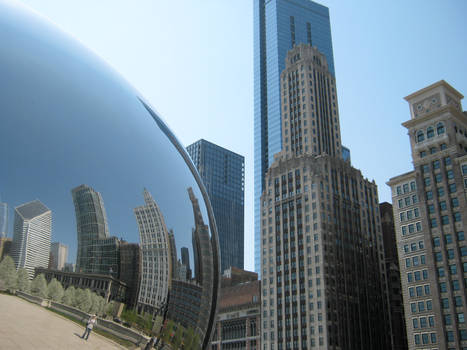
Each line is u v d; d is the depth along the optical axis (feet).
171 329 12.09
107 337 10.00
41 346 8.80
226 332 455.63
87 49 12.76
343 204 447.01
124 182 10.97
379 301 446.19
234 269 534.37
